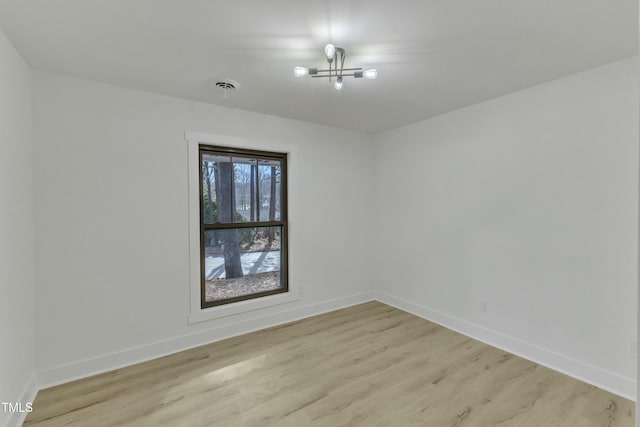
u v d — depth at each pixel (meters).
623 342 2.05
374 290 4.17
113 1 1.43
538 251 2.48
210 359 2.57
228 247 3.14
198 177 2.84
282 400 2.03
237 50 1.91
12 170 1.79
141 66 2.12
